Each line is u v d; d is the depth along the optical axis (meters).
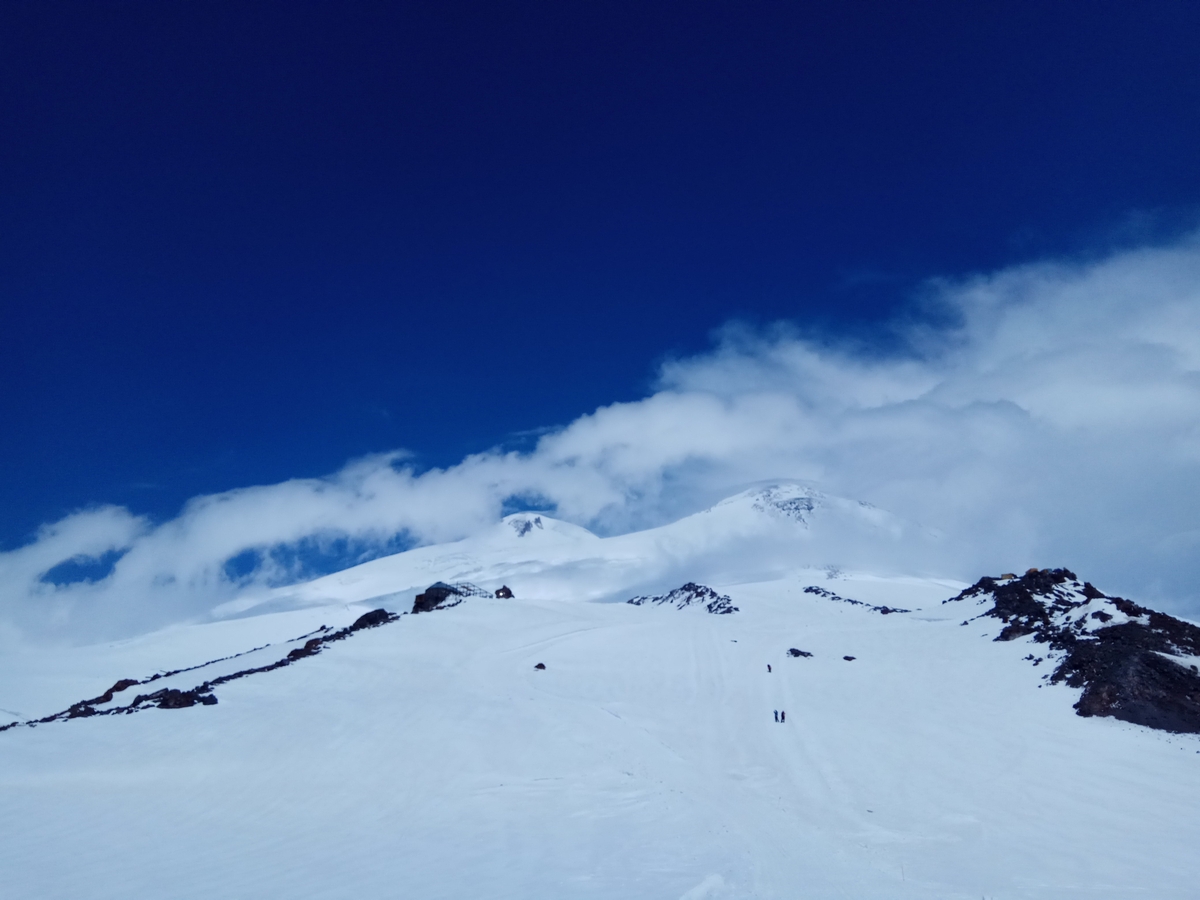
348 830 35.34
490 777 44.03
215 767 44.50
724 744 52.28
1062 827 34.44
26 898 26.48
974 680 61.47
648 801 39.66
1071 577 81.62
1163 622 59.69
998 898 26.27
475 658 80.75
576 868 29.08
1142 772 40.62
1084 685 52.69
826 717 57.09
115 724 52.59
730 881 27.19
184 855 31.58
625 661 82.31
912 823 35.84
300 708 57.06
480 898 25.47
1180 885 27.78
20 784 41.31
